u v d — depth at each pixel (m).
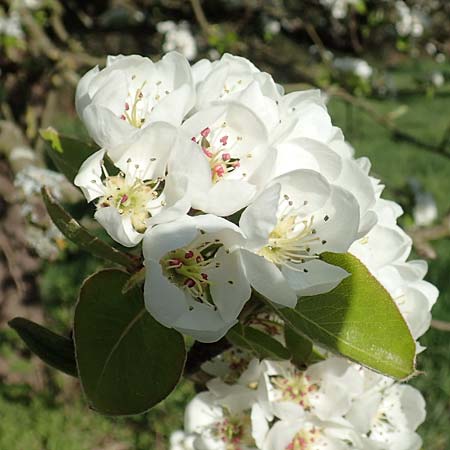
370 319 0.23
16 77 0.80
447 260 1.14
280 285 0.21
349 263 0.23
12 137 0.65
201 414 0.32
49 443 0.83
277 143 0.22
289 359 0.27
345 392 0.28
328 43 1.08
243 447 0.31
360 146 2.03
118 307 0.24
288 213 0.23
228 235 0.21
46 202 0.22
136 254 0.24
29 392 0.90
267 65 0.87
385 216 0.25
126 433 0.86
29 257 0.81
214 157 0.22
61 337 0.27
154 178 0.22
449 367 0.90
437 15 1.07
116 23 0.92
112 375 0.23
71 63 0.68
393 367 0.22
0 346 0.90
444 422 0.86
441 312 1.01
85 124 0.22
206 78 0.23
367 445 0.28
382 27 0.97
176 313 0.20
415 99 2.49
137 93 0.24
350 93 0.91
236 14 0.96
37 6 0.79
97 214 0.21
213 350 0.28
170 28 0.96
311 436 0.29
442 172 1.83
